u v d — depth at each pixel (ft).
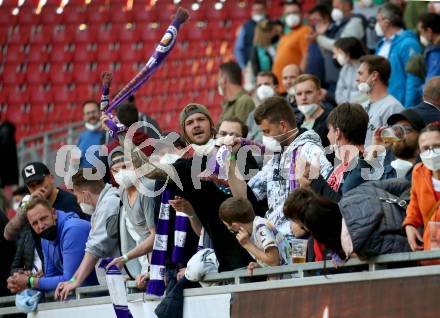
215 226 43.29
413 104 61.62
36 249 51.52
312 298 39.42
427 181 37.78
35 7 120.16
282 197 44.34
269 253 41.29
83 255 50.24
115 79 114.62
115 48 116.06
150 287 45.29
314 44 71.87
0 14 119.65
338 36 71.36
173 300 44.39
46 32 117.50
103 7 118.32
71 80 114.62
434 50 61.62
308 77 54.08
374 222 37.06
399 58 62.95
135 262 49.16
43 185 53.83
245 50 86.84
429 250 36.04
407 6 77.10
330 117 43.37
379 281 37.06
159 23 116.57
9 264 54.13
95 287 48.42
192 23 114.11
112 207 49.01
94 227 49.19
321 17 72.18
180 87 109.91
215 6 114.62
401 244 37.45
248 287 42.09
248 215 41.78
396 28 64.34
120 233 48.85
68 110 112.98
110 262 46.83
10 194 90.94
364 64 52.90
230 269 43.45
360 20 71.82
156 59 45.55
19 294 51.16
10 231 53.21
